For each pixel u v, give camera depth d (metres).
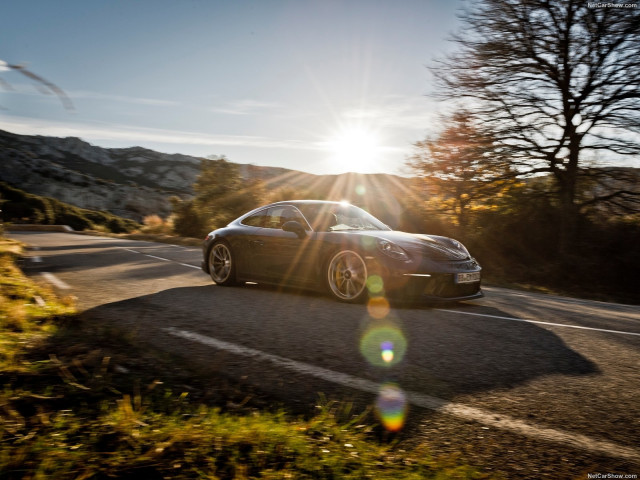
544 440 2.23
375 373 3.12
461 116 14.26
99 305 5.27
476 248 15.17
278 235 6.41
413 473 1.83
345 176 18.14
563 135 13.87
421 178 15.35
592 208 14.42
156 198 110.62
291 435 2.06
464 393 2.80
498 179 14.55
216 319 4.64
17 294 4.98
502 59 13.59
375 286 5.41
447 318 4.92
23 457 1.76
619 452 2.13
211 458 1.84
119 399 2.40
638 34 12.14
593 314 5.49
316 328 4.34
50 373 2.67
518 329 4.48
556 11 12.67
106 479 1.71
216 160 23.17
